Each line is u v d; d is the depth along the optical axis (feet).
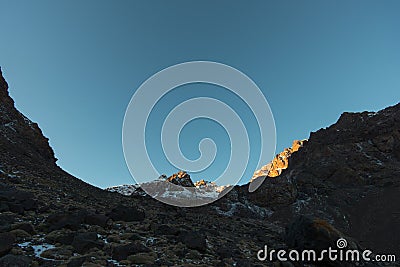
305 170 348.79
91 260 39.83
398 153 320.29
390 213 202.90
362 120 414.82
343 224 216.13
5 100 195.11
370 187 268.41
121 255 43.68
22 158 138.72
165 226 66.39
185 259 49.96
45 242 45.19
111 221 68.74
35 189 89.04
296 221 83.15
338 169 319.47
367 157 328.29
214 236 83.10
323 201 268.41
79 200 94.43
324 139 414.82
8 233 40.01
